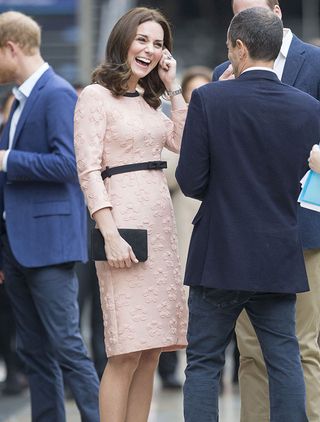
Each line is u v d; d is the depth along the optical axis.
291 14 56.41
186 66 53.12
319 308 10.59
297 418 9.16
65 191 11.28
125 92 9.88
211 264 9.07
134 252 9.60
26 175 11.09
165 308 9.82
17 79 11.48
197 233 9.23
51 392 11.59
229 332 9.40
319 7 54.25
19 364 16.20
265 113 9.07
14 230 11.25
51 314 11.19
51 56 28.20
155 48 9.89
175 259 9.94
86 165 9.60
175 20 54.75
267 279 8.99
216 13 55.03
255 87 9.16
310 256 10.48
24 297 11.59
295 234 9.13
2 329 16.06
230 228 9.02
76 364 11.16
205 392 9.27
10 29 11.34
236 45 9.30
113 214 9.70
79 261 11.31
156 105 10.15
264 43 9.21
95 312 15.20
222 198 9.07
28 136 11.27
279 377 9.20
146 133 9.84
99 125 9.67
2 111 15.67
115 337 9.72
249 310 9.40
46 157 11.05
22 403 15.47
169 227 9.89
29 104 11.31
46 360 11.62
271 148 9.06
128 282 9.72
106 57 9.97
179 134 10.05
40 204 11.23
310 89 10.37
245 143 9.05
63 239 11.21
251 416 10.84
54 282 11.18
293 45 10.47
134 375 10.19
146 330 9.73
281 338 9.24
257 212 9.03
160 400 15.36
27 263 11.16
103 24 30.27
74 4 28.30
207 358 9.34
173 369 16.38
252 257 8.98
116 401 9.94
